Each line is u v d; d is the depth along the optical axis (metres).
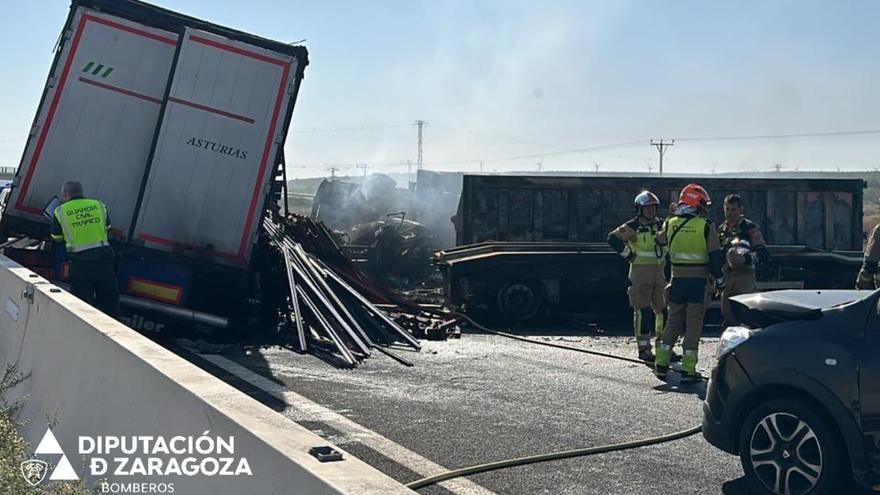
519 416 7.91
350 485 2.86
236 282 11.79
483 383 9.45
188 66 11.27
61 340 6.27
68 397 5.77
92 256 10.02
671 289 9.88
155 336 11.38
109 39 11.30
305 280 12.41
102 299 10.22
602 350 12.19
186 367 4.43
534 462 6.47
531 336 13.73
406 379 9.53
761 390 5.82
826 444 5.43
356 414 7.80
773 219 17.61
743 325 6.17
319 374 9.62
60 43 11.19
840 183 17.70
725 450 6.05
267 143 11.49
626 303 15.89
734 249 10.07
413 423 7.54
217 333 11.67
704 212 10.09
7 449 5.75
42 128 11.11
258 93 11.48
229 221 11.38
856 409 5.32
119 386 4.90
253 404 3.79
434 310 14.49
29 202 11.05
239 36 11.45
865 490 5.60
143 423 4.45
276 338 11.90
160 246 11.16
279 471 3.18
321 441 3.32
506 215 17.52
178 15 11.48
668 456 6.72
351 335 11.28
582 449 6.82
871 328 5.41
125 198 11.28
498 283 15.45
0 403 6.88
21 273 8.16
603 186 17.61
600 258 15.55
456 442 6.97
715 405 6.07
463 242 17.53
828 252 16.28
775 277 15.81
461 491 5.76
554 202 17.58
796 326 5.71
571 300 15.71
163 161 11.18
